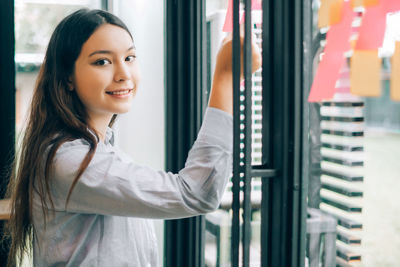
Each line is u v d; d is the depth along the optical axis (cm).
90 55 88
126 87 90
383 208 112
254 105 143
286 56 102
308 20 104
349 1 95
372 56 88
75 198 85
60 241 90
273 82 108
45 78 94
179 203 84
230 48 96
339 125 110
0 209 172
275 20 106
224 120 93
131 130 202
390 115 496
